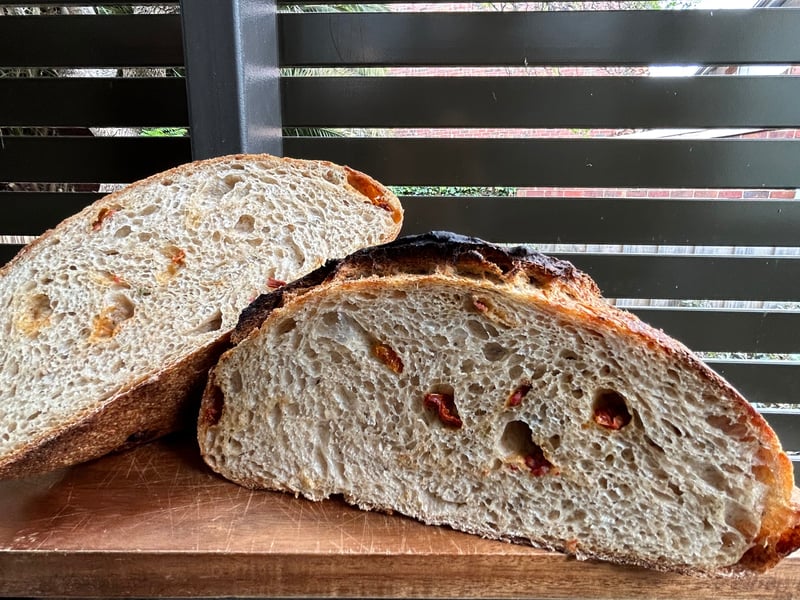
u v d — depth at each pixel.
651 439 0.35
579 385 0.36
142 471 0.45
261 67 0.65
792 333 0.81
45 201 0.80
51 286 0.47
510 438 0.40
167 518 0.40
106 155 0.78
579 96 0.75
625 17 0.73
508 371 0.38
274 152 0.72
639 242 0.80
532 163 0.78
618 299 0.83
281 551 0.37
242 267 0.50
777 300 0.80
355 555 0.37
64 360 0.46
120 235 0.48
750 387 0.84
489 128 0.78
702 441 0.34
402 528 0.40
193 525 0.39
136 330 0.47
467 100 0.76
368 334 0.41
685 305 0.91
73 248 0.47
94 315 0.47
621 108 0.75
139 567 0.37
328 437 0.42
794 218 0.77
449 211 0.80
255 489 0.43
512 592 0.38
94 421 0.42
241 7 0.57
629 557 0.37
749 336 0.82
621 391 0.35
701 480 0.34
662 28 0.73
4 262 0.83
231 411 0.43
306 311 0.40
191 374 0.46
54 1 0.75
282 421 0.42
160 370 0.46
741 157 0.76
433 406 0.40
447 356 0.39
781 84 0.73
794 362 0.82
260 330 0.41
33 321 0.47
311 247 0.52
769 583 0.36
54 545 0.37
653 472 0.35
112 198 0.48
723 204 0.77
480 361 0.38
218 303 0.49
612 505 0.36
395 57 0.76
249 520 0.40
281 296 0.42
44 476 0.44
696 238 0.79
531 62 0.75
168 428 0.49
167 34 0.74
